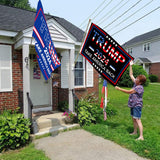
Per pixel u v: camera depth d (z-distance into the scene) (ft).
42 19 10.89
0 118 11.73
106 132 12.96
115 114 18.78
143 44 72.74
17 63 16.66
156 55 65.26
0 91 15.62
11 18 18.69
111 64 11.71
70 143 11.30
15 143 10.69
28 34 13.38
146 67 71.92
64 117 15.78
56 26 15.12
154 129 13.82
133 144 10.60
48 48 10.56
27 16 21.85
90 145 10.93
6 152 10.16
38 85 19.24
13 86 16.47
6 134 10.31
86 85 22.49
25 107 13.33
